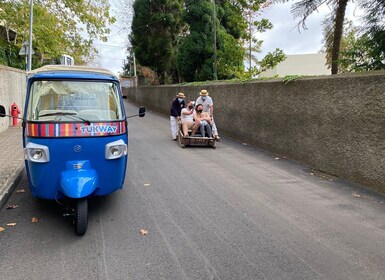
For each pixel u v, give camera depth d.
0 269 3.74
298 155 8.87
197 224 4.94
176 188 6.59
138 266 3.82
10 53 20.59
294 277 3.62
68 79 5.27
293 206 5.68
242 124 11.89
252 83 11.05
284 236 4.57
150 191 6.39
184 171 7.84
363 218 5.19
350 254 4.11
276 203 5.82
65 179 4.61
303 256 4.05
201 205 5.70
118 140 5.18
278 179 7.29
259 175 7.60
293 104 8.96
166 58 25.39
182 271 3.72
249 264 3.87
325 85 7.69
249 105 11.33
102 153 4.97
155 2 24.53
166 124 17.14
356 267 3.82
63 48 21.61
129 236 4.55
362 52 7.66
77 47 22.20
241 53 18.45
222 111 13.53
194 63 20.55
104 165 5.01
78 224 4.44
